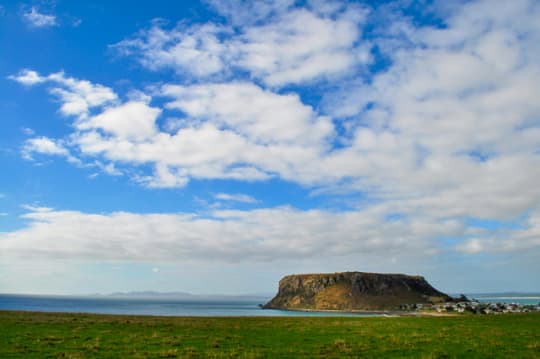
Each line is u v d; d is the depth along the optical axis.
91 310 185.50
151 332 37.62
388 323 51.12
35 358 23.64
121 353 25.58
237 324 49.25
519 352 27.20
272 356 25.33
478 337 35.31
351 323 51.44
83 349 27.00
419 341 32.69
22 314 57.75
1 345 27.94
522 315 64.81
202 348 28.33
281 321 55.62
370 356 25.62
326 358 24.81
